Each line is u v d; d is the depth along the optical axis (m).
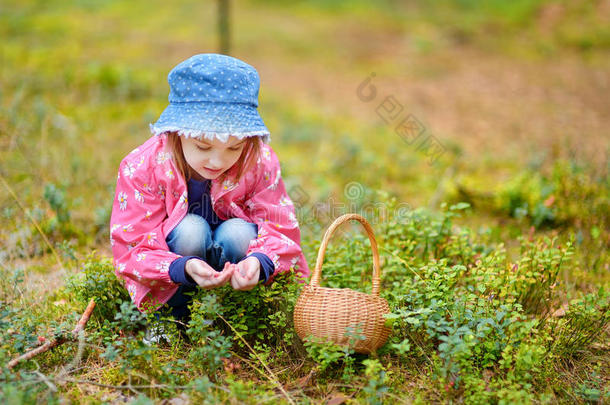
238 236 2.65
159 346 2.63
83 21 13.45
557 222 4.23
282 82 10.64
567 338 2.71
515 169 6.04
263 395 2.26
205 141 2.41
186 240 2.59
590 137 7.20
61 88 7.59
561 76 10.94
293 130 7.41
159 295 2.62
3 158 4.77
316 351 2.41
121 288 2.88
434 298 2.60
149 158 2.63
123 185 2.65
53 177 4.63
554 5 15.29
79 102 7.22
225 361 2.45
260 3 17.05
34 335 2.49
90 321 2.75
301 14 16.23
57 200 3.90
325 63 12.10
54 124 5.72
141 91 8.02
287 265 2.66
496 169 6.09
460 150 6.57
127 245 2.61
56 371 2.43
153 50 11.45
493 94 9.95
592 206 4.14
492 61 12.30
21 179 4.54
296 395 2.35
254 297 2.56
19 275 2.93
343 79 11.03
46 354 2.52
